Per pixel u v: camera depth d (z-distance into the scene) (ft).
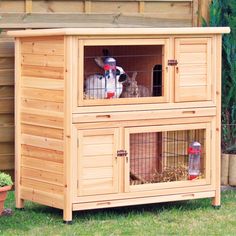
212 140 28.68
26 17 30.40
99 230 25.81
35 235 25.12
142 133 29.32
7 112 30.37
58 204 26.73
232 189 32.35
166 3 32.58
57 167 26.68
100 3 31.50
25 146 27.86
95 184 26.71
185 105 28.07
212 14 32.96
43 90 26.99
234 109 33.35
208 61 28.37
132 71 29.63
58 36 26.20
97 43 26.37
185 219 27.40
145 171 29.53
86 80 27.63
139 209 28.68
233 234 25.63
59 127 26.48
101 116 26.66
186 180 28.58
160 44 27.53
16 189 28.27
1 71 30.14
